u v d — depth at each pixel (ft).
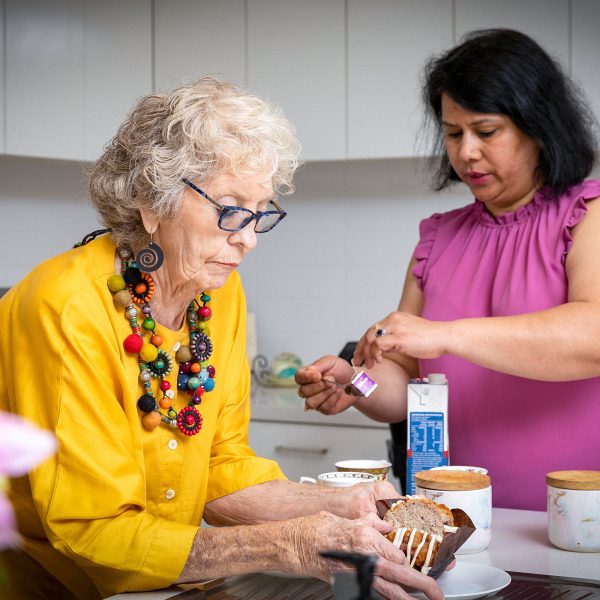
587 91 8.91
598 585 3.78
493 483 5.72
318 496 4.44
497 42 5.48
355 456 9.35
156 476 4.30
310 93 9.81
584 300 5.18
